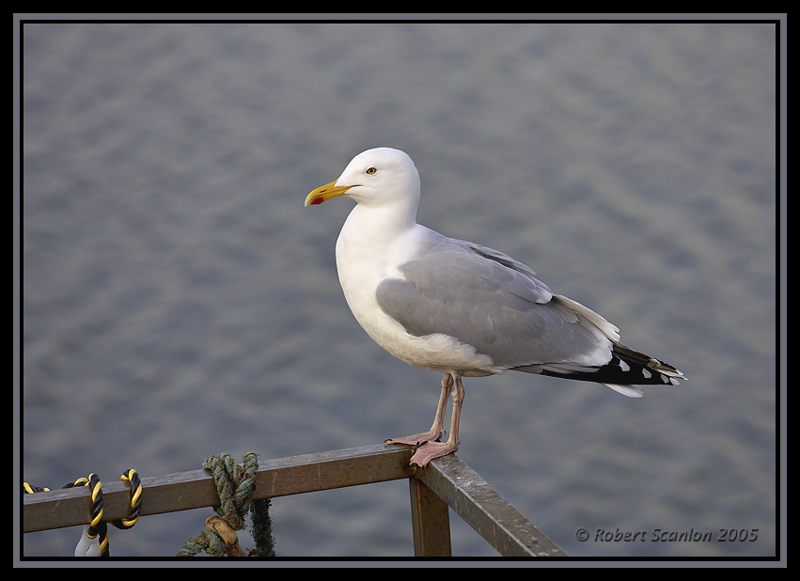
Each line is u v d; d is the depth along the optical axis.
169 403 14.82
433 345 5.30
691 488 13.11
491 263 5.55
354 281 5.36
